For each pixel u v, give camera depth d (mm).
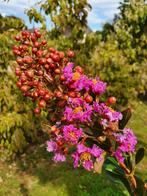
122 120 3197
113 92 13016
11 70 10648
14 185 9867
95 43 12352
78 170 10289
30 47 3318
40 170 10586
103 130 3141
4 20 11555
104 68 12812
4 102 10625
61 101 3137
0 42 10484
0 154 11359
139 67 14188
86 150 3084
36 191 9531
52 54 3125
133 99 13891
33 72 3145
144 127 14570
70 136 3045
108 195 8758
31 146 12055
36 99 3182
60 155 3125
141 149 3379
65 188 9469
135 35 14547
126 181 3449
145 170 10461
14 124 10484
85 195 8969
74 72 3229
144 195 3385
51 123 3266
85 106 3080
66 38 11750
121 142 3086
